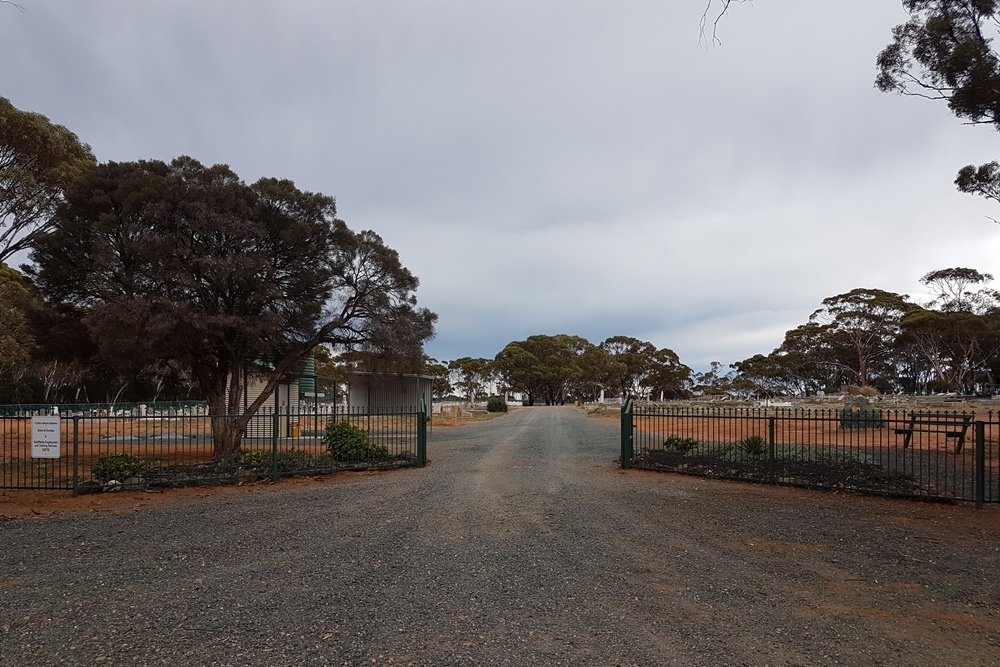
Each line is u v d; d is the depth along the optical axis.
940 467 12.84
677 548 6.79
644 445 19.20
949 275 61.94
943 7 11.45
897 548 6.75
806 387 82.69
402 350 17.16
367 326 16.91
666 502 9.62
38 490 11.26
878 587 5.39
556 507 9.26
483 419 42.25
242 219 14.78
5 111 19.56
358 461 14.09
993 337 55.59
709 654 3.98
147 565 6.27
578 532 7.59
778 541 7.10
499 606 4.93
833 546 6.85
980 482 9.09
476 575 5.79
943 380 58.94
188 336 13.84
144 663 3.87
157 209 13.44
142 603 5.06
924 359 66.06
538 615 4.72
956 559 6.30
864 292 68.50
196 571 6.02
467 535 7.48
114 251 13.73
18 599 5.19
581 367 90.56
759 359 85.12
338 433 14.47
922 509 8.97
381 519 8.51
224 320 13.46
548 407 73.94
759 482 11.37
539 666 3.81
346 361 19.30
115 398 49.66
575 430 27.50
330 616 4.71
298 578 5.75
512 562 6.25
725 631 4.38
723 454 14.27
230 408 15.21
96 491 11.12
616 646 4.12
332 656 3.96
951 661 3.88
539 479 12.25
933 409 33.19
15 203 19.98
